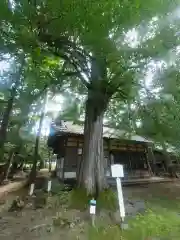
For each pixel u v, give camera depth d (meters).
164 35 4.09
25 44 2.90
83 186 5.97
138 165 13.68
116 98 8.23
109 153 12.53
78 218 4.48
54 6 3.09
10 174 13.88
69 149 10.91
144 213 5.06
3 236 3.48
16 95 6.61
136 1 3.30
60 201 5.65
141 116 7.14
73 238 3.47
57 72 5.73
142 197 7.25
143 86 5.44
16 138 11.55
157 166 17.86
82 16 3.36
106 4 3.26
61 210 5.06
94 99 6.63
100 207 5.18
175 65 4.83
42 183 10.31
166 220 4.55
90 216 4.55
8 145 11.48
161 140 7.47
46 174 17.36
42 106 10.46
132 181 11.21
